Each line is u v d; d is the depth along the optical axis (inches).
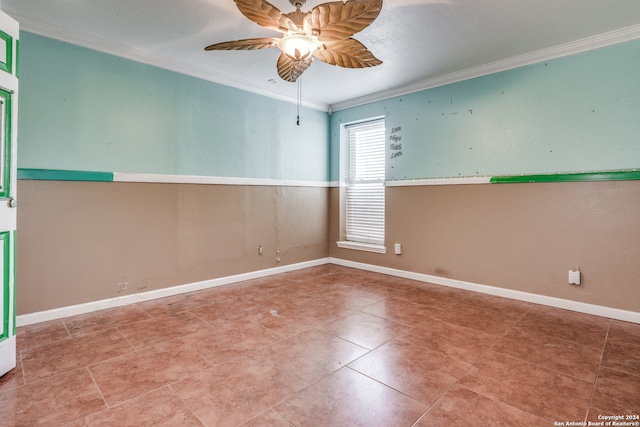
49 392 67.0
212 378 72.3
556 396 65.8
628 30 103.7
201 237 141.4
